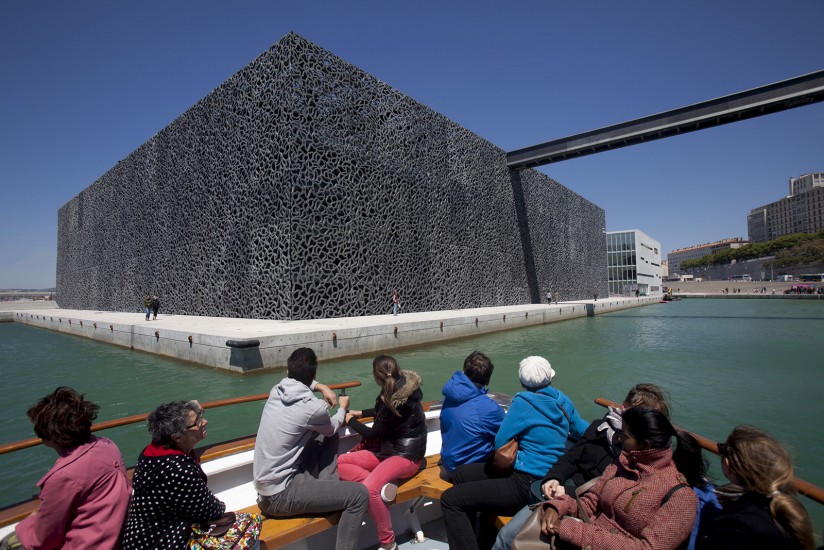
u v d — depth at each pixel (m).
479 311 27.12
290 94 20.42
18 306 51.53
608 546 1.88
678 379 11.28
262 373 12.15
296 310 19.75
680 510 1.83
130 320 21.09
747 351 15.90
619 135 31.08
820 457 6.24
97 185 37.25
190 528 2.08
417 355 15.28
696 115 28.02
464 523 2.58
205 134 25.34
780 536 1.53
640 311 42.66
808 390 10.00
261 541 2.35
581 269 51.06
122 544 2.01
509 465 2.58
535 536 2.14
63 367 13.20
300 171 20.42
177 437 2.09
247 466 3.15
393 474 2.77
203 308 24.55
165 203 28.38
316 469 2.77
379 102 25.22
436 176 28.88
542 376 2.79
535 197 41.41
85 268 39.56
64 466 1.92
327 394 3.03
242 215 22.38
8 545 2.03
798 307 45.09
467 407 2.95
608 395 9.76
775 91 25.42
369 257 23.52
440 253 28.58
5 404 9.19
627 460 2.09
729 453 1.75
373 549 2.92
